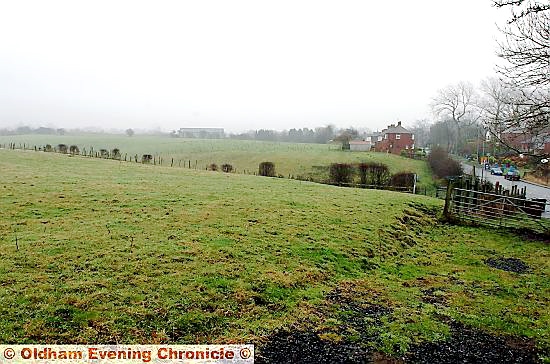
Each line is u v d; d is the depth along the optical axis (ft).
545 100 40.37
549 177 149.69
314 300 31.94
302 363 23.38
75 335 23.62
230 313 28.14
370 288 35.91
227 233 44.70
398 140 277.03
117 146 256.32
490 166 196.44
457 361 24.86
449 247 53.83
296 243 43.96
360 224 55.21
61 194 58.65
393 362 24.20
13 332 23.18
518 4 36.52
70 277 30.40
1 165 90.27
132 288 29.50
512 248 54.08
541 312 32.86
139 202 56.80
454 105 281.74
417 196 86.84
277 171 161.07
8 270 30.68
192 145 269.44
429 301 34.14
